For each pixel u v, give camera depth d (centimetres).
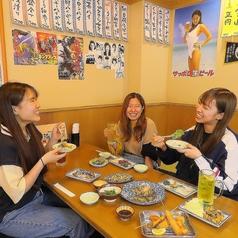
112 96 278
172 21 297
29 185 121
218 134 138
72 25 229
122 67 282
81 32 236
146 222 96
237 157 131
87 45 243
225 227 96
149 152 197
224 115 136
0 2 182
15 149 125
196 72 281
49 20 212
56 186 134
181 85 299
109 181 138
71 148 151
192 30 278
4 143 121
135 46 276
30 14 201
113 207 112
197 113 147
